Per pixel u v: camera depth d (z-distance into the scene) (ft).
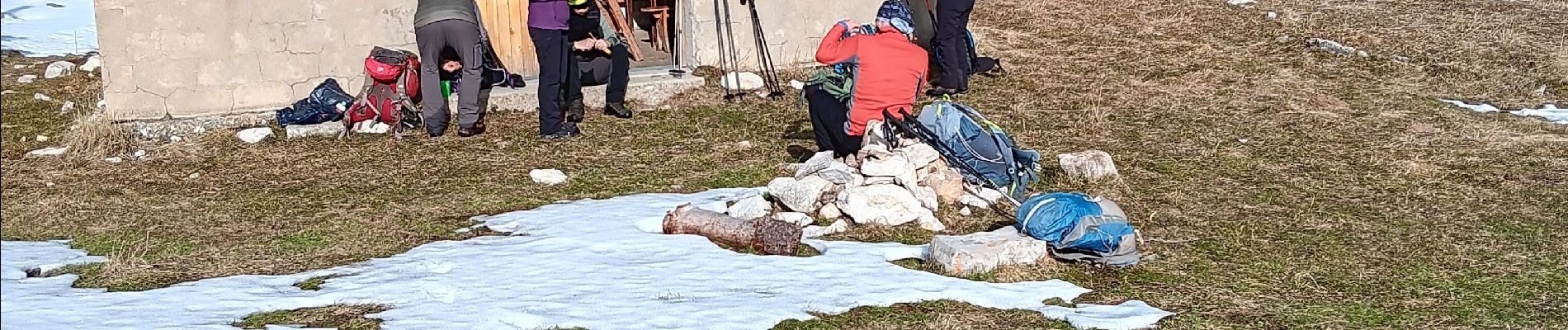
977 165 27.25
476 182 29.71
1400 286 21.93
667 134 34.30
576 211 26.55
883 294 20.51
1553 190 29.32
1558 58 44.32
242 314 19.57
